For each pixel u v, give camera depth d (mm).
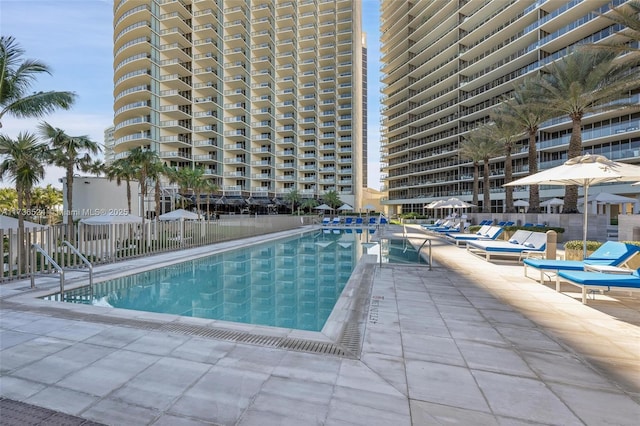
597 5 33812
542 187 36062
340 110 70000
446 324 4531
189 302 7000
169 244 13727
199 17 53500
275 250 15703
